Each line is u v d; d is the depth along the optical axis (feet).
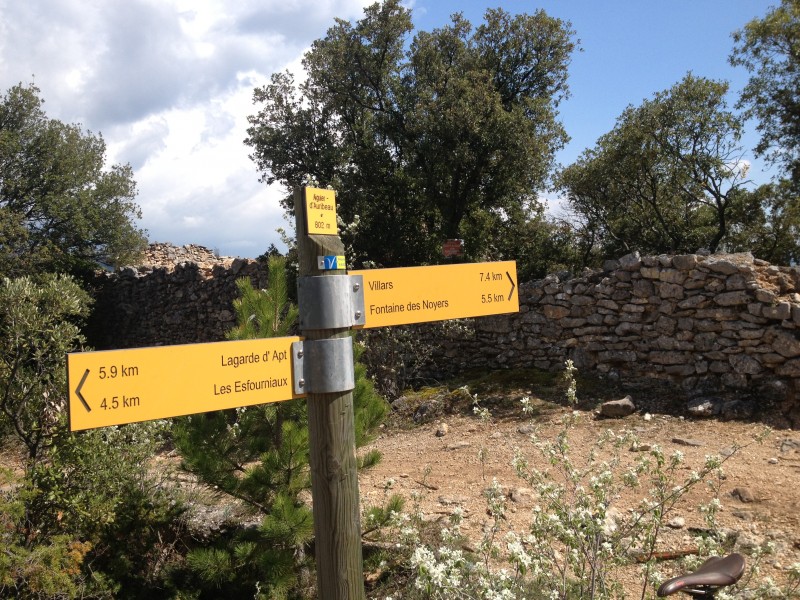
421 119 46.32
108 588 14.10
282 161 52.29
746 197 52.29
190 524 16.89
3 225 63.36
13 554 12.78
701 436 22.89
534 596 11.02
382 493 20.70
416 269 8.09
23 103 70.08
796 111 49.67
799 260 50.21
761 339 25.03
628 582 13.50
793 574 10.09
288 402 14.96
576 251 57.82
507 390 30.63
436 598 8.87
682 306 27.32
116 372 6.16
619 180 52.85
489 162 46.42
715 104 48.91
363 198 47.44
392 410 31.68
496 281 8.91
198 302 56.39
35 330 16.35
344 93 50.72
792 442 21.17
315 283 7.09
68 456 14.99
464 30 50.65
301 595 14.01
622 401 25.94
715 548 10.55
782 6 49.85
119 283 65.51
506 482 20.59
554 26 49.70
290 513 13.15
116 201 75.82
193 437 14.75
